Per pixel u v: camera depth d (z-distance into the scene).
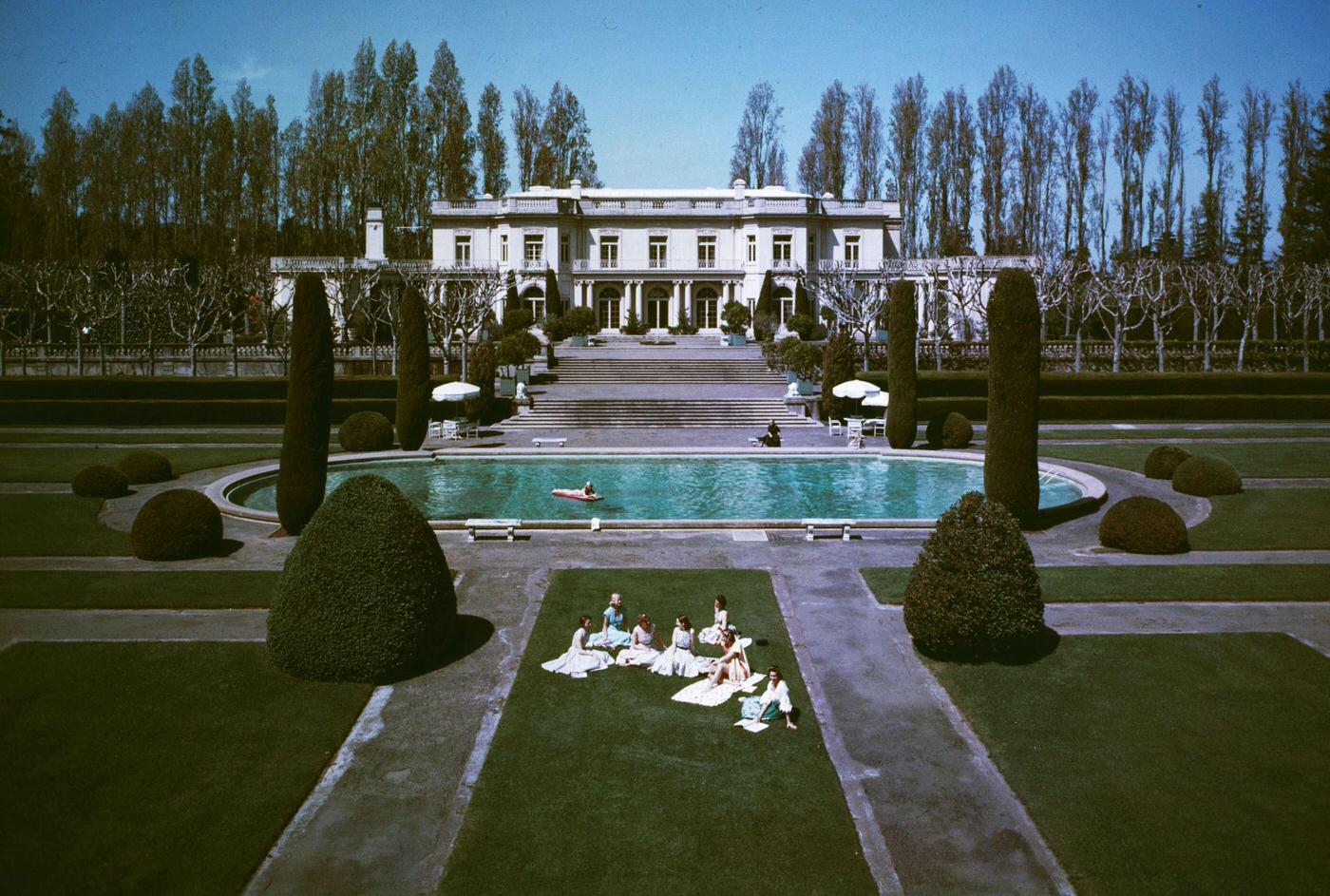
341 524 14.37
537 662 15.03
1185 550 21.16
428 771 11.66
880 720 13.11
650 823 10.48
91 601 17.58
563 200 74.00
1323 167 73.25
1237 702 13.46
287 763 11.67
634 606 17.69
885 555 21.19
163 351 61.69
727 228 75.81
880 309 60.78
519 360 51.41
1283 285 64.88
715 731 12.75
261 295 63.66
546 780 11.39
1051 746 12.25
